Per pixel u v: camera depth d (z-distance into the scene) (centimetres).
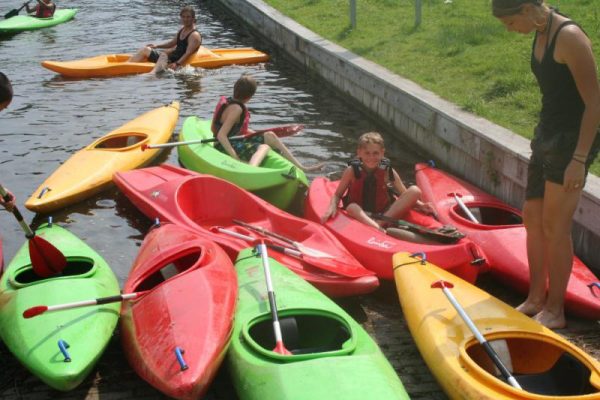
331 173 730
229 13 1719
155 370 356
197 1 1917
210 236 523
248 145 698
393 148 818
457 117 692
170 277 467
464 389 345
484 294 426
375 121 905
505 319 395
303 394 331
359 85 936
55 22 1541
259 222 586
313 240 530
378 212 564
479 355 389
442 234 500
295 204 656
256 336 410
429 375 405
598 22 893
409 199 554
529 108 694
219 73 1161
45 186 651
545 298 451
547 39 379
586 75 369
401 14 1185
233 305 410
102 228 613
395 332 452
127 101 995
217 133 700
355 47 1031
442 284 408
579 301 438
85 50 1309
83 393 388
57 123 895
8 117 918
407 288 441
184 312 390
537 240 436
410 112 795
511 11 376
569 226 411
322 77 1080
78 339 387
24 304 421
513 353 391
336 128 881
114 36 1436
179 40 1185
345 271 466
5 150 797
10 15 1576
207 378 351
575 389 361
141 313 406
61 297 426
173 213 564
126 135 770
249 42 1420
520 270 481
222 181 596
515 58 837
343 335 398
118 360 419
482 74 816
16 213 454
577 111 385
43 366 367
